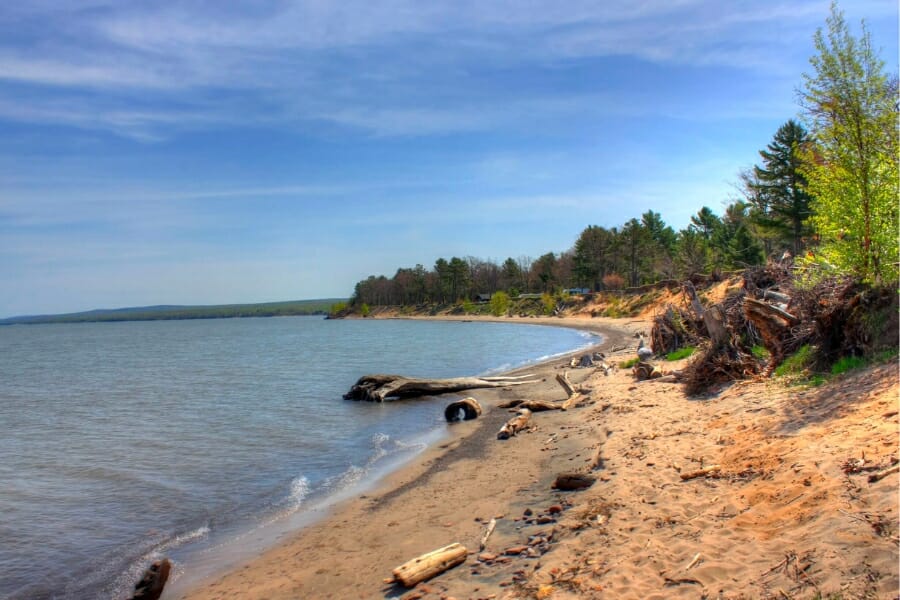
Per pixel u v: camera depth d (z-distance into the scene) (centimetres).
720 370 1410
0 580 827
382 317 18175
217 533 984
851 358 1070
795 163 4206
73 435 1936
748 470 763
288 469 1378
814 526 543
